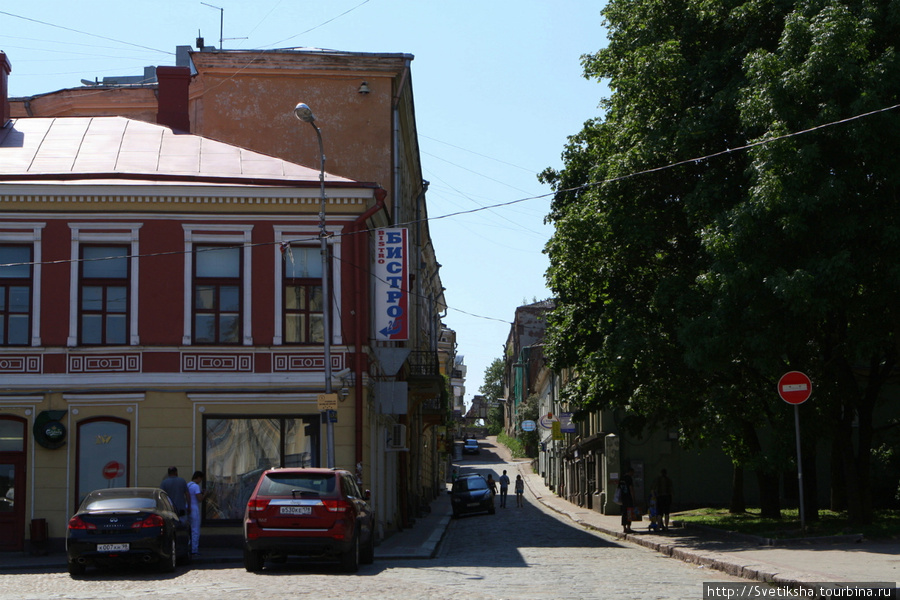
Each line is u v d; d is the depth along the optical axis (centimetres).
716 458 4038
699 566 1770
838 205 1930
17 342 2312
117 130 2772
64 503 2262
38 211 2336
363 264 2403
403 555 2064
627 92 2375
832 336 2267
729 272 2008
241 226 2377
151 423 2297
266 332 2353
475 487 4716
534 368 9400
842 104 1930
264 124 3241
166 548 1639
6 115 2864
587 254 2608
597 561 1936
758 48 2081
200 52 3247
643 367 2414
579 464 5300
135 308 2327
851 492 2280
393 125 3262
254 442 2320
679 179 2383
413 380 3253
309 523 1586
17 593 1298
